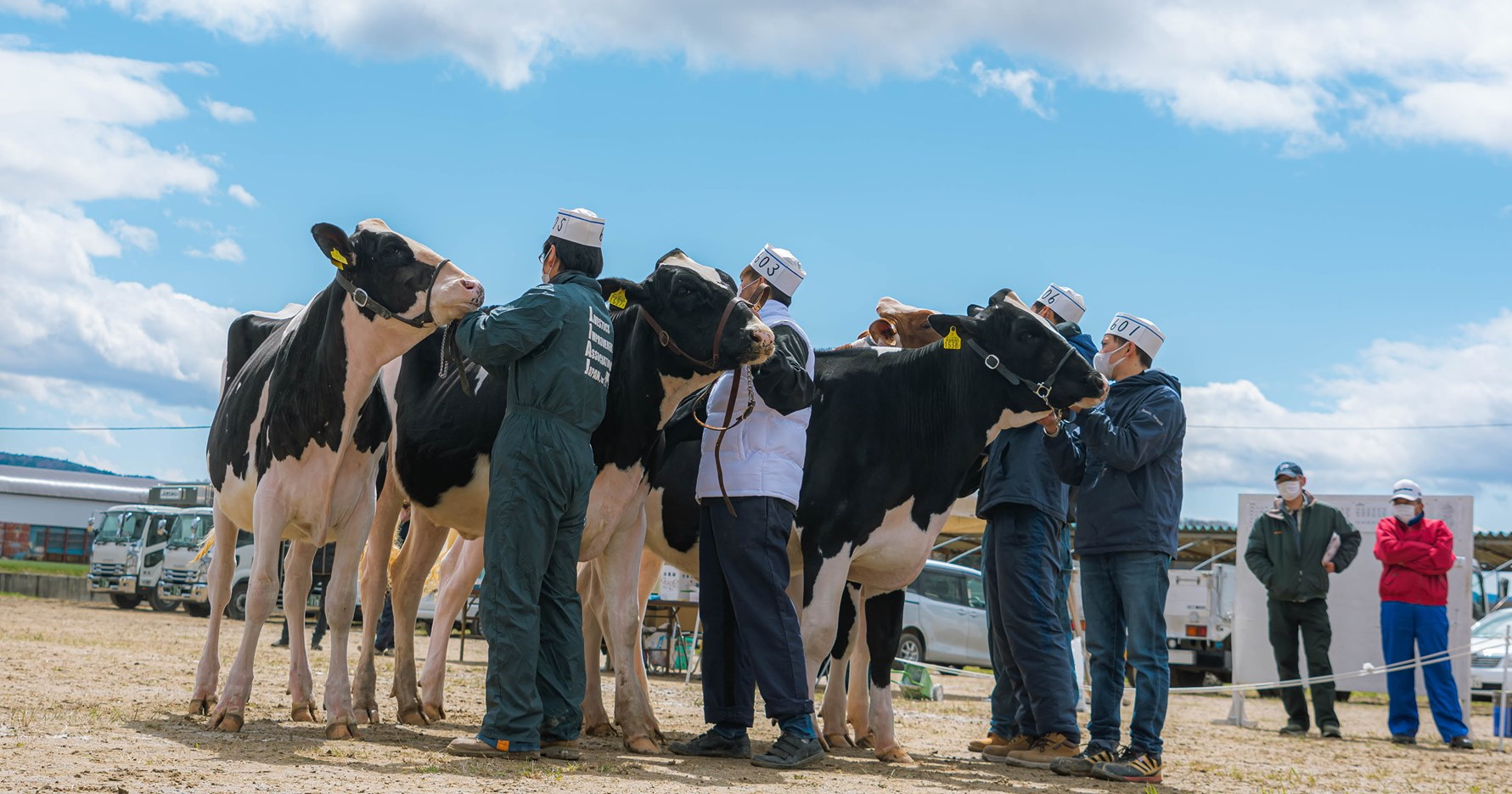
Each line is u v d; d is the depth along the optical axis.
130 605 31.70
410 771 5.33
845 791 5.62
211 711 7.29
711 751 6.65
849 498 7.11
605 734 7.57
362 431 6.70
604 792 5.05
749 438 6.49
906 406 7.25
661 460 6.98
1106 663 7.16
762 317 6.88
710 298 6.30
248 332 8.11
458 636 23.75
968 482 8.45
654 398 6.56
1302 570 11.91
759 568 6.37
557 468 5.77
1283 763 8.91
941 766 7.25
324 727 6.83
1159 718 7.00
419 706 7.83
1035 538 7.61
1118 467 7.00
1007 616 7.63
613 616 6.75
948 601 21.80
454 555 8.54
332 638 6.58
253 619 6.49
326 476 6.53
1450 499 12.87
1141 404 7.13
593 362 5.90
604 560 6.83
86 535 55.59
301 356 6.55
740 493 6.41
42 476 59.53
